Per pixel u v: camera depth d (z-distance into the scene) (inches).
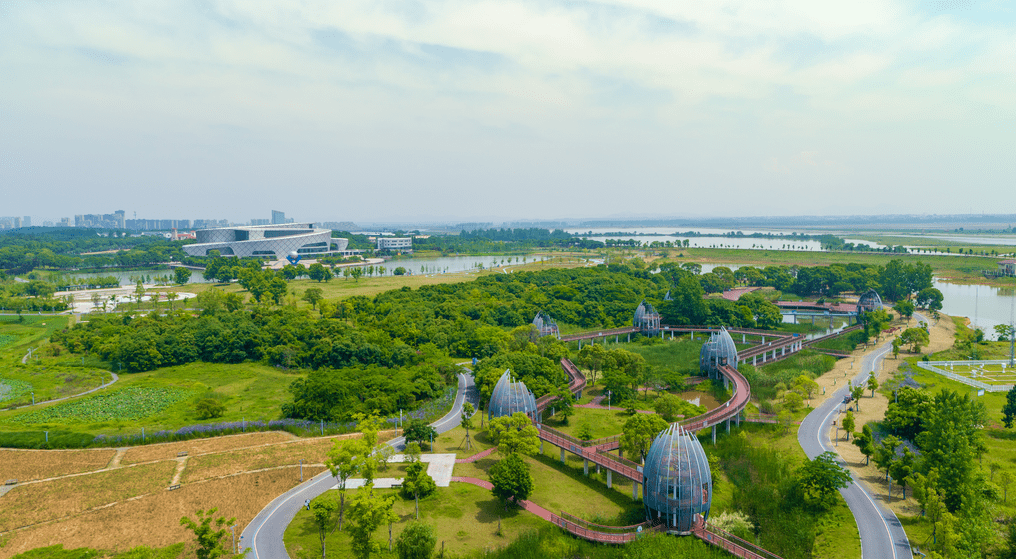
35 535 3395.7
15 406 5748.0
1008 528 3346.5
